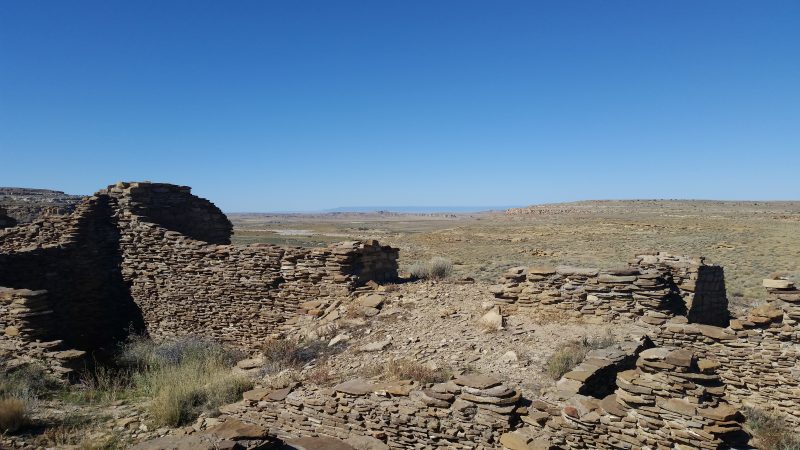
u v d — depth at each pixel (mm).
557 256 44375
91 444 9125
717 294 15938
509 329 12820
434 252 51594
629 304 13070
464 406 8484
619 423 7883
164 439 7371
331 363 11773
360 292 15633
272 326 16438
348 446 8633
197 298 17812
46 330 14422
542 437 8055
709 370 8461
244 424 8445
